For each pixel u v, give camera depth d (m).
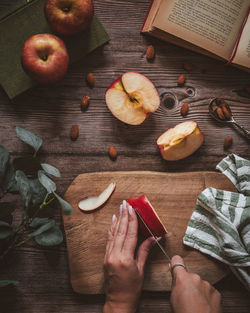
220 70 0.67
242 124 0.68
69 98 0.66
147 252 0.62
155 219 0.59
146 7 0.67
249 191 0.64
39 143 0.60
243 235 0.62
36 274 0.65
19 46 0.63
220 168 0.65
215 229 0.63
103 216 0.63
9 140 0.66
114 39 0.67
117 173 0.64
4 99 0.66
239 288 0.65
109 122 0.67
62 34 0.62
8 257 0.64
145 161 0.66
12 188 0.60
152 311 0.64
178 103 0.67
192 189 0.64
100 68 0.67
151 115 0.67
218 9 0.64
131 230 0.60
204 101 0.67
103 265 0.62
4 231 0.58
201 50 0.65
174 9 0.63
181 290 0.54
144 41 0.67
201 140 0.64
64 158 0.66
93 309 0.64
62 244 0.65
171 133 0.64
